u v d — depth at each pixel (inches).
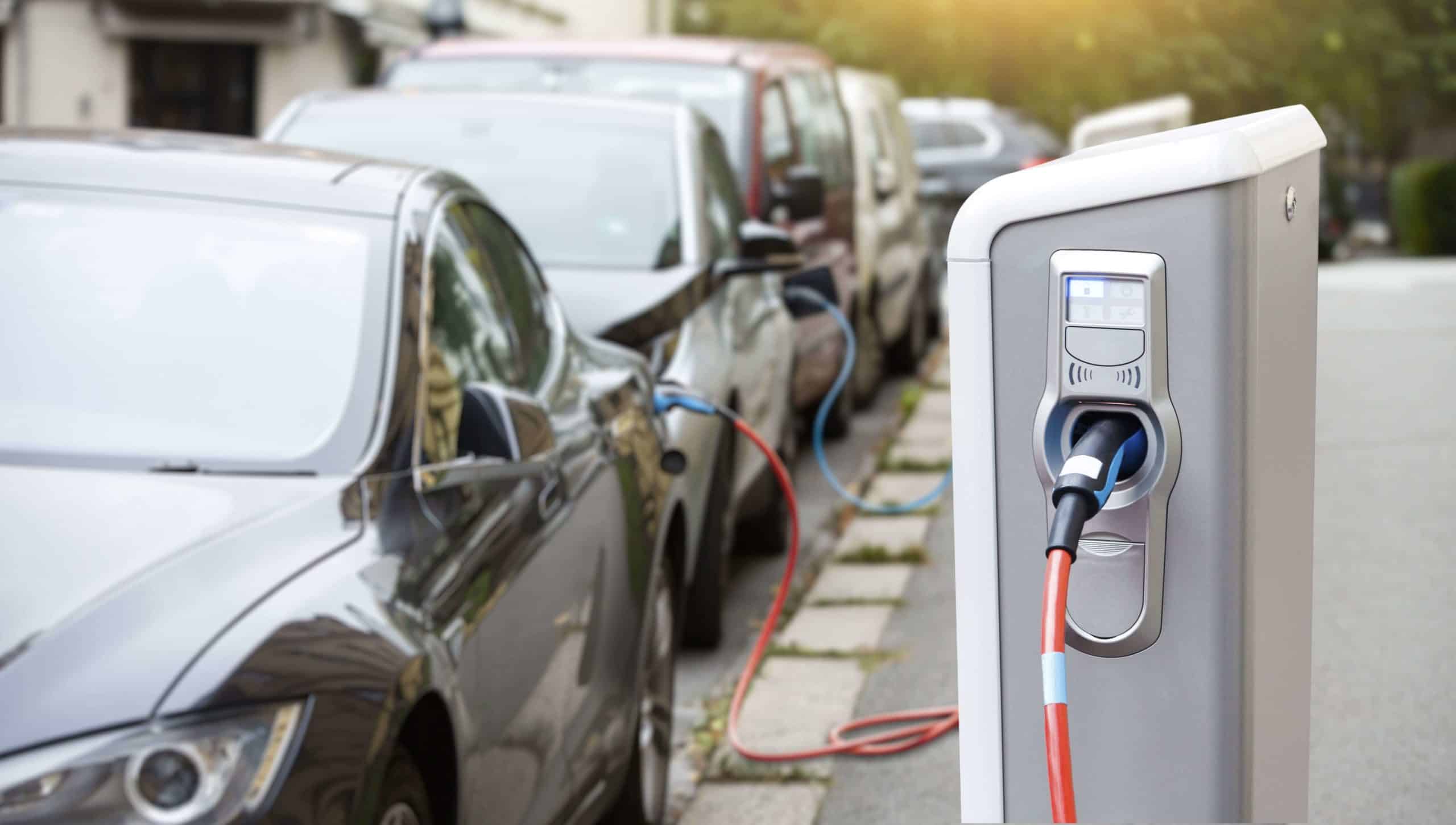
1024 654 111.3
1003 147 992.9
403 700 139.6
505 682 169.3
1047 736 102.1
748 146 440.5
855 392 588.1
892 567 383.2
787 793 246.5
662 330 315.9
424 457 168.4
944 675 295.1
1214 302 104.8
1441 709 226.1
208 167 194.2
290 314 176.6
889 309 650.8
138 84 1039.0
